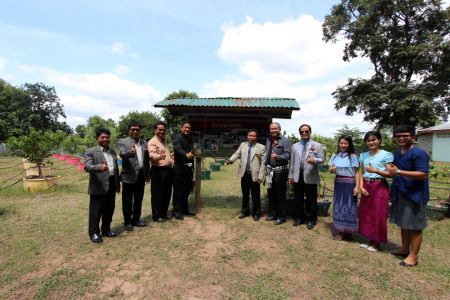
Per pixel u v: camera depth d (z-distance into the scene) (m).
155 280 3.56
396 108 20.20
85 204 7.29
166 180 5.85
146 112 28.48
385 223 4.42
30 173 12.30
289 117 7.01
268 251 4.48
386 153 4.43
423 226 3.89
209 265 3.98
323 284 3.51
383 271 3.86
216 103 6.46
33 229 5.32
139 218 5.59
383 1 20.45
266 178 5.91
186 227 5.56
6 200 7.84
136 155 5.27
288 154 5.70
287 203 6.51
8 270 3.76
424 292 3.36
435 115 21.31
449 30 21.33
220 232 5.31
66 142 25.95
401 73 22.84
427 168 3.80
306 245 4.71
